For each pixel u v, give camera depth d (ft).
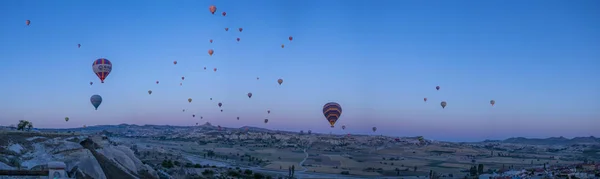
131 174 274.16
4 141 223.51
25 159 211.41
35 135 271.69
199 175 433.89
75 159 233.55
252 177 481.46
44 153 233.55
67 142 264.52
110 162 271.28
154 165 445.37
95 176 229.86
